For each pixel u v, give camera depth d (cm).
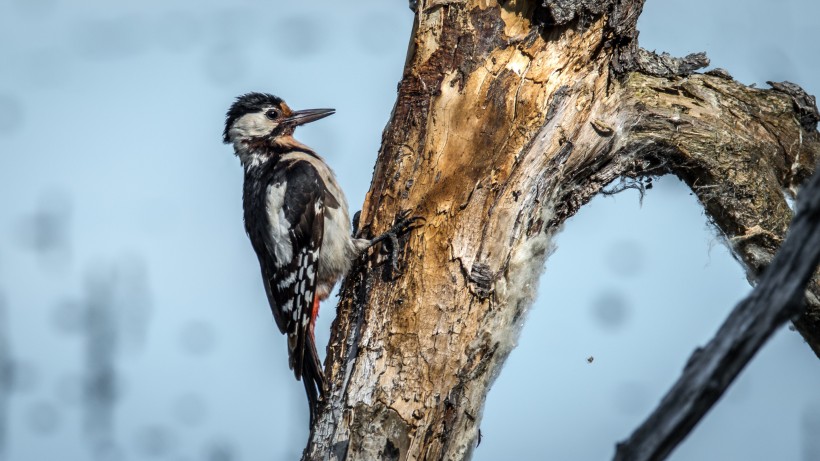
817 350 1002
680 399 568
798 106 1039
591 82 955
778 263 552
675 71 1009
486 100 934
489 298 901
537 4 941
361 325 922
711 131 1008
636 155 1009
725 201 1022
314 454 884
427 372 883
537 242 932
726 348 559
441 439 876
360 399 881
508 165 925
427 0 970
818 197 537
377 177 988
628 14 941
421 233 920
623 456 580
